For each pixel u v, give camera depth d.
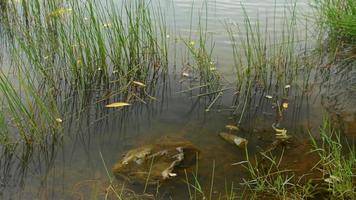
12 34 4.34
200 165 2.54
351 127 2.91
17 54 3.71
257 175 2.45
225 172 2.48
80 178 2.44
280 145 2.75
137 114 3.14
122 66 3.62
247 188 2.35
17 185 2.38
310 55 3.90
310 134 2.73
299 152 2.66
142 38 3.74
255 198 2.26
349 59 3.84
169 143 2.65
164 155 2.54
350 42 4.14
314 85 3.50
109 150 2.71
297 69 3.69
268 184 2.35
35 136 2.76
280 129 2.93
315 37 4.18
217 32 4.25
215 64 3.72
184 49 3.97
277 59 3.67
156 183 2.37
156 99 3.34
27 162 2.59
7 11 4.93
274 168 2.51
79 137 2.85
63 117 3.07
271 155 2.64
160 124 3.01
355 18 3.97
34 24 4.38
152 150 2.56
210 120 3.06
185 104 3.28
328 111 3.14
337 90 3.41
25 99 3.17
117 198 2.26
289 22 4.43
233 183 2.39
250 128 2.96
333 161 2.46
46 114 2.86
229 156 2.63
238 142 2.74
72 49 3.48
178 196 2.29
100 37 3.50
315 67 3.73
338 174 2.27
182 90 3.46
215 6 4.89
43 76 3.45
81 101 3.29
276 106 3.24
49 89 3.25
